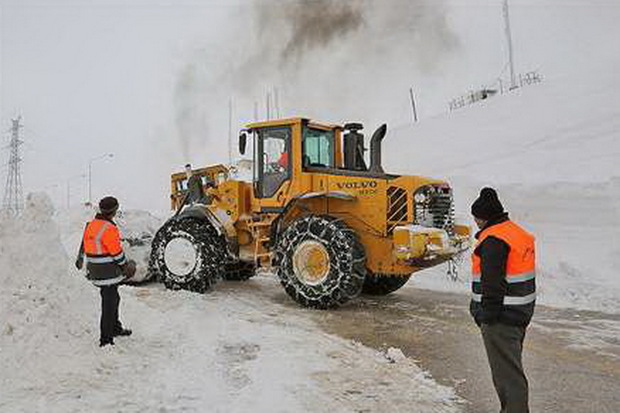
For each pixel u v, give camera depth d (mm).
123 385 3824
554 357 4688
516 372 3010
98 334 4699
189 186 8617
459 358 4637
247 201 7957
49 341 4176
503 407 3096
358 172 7023
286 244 6848
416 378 4117
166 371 4141
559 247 9609
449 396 3752
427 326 5797
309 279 6703
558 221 10461
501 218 3113
